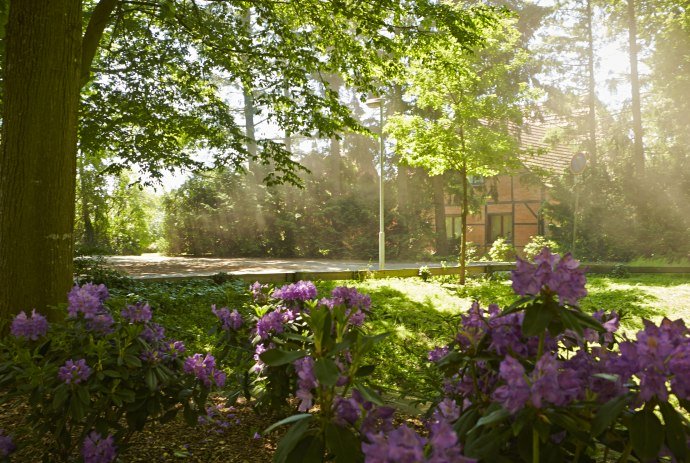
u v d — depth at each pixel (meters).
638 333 1.70
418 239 30.95
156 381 2.99
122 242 36.16
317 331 1.94
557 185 28.44
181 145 15.01
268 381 3.91
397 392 5.39
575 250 26.31
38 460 3.40
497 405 1.76
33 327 3.24
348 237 32.69
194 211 33.38
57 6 6.54
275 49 12.56
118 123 12.96
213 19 13.19
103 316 3.13
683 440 1.63
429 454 1.44
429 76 14.88
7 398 2.82
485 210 33.69
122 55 13.40
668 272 20.86
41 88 6.43
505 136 15.49
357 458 1.76
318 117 12.93
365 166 34.75
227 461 3.47
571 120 30.47
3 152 6.43
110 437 2.88
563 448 2.02
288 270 21.53
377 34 11.30
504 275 18.11
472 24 11.16
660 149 29.03
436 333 8.37
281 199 33.16
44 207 6.39
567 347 2.36
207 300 10.52
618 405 1.67
